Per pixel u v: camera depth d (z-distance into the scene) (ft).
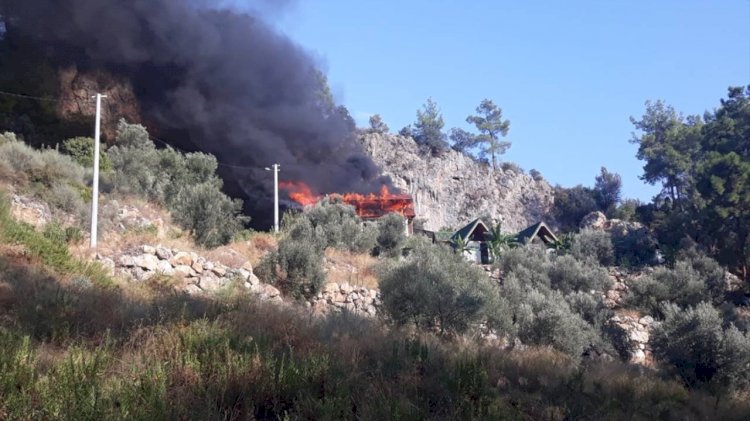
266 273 98.63
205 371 37.60
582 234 221.05
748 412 60.44
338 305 99.86
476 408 38.58
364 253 145.48
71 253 79.66
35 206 109.91
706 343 83.51
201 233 111.14
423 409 36.83
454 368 43.86
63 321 45.50
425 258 93.97
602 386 54.24
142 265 85.51
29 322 44.75
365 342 49.98
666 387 66.08
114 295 57.21
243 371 37.70
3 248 68.39
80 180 136.26
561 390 48.98
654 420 50.60
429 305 75.41
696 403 61.36
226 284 84.84
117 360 38.29
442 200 446.60
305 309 71.05
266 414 35.83
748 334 91.35
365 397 37.01
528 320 90.84
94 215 99.96
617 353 104.99
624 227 275.39
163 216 136.26
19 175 121.08
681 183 357.61
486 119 535.19
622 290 158.51
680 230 237.04
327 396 36.37
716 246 222.48
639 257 229.25
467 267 97.04
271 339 45.85
